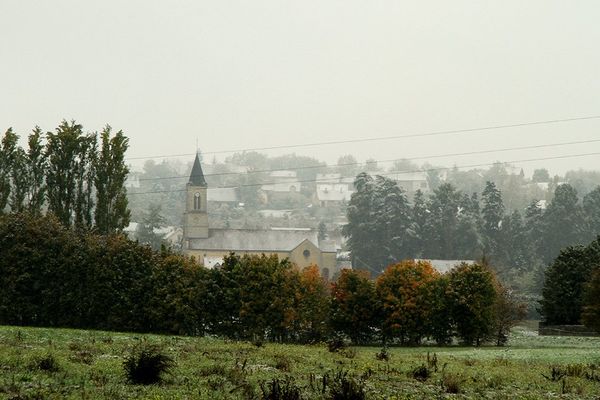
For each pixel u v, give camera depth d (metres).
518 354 52.00
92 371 25.55
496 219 188.75
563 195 186.50
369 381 28.28
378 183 194.38
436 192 187.62
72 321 65.06
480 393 27.94
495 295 73.62
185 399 21.59
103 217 76.31
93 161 77.12
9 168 76.12
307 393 24.08
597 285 65.19
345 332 72.12
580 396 28.77
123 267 65.12
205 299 65.50
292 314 66.81
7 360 26.70
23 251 64.19
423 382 29.89
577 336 79.81
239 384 24.70
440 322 71.81
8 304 63.53
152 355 25.98
